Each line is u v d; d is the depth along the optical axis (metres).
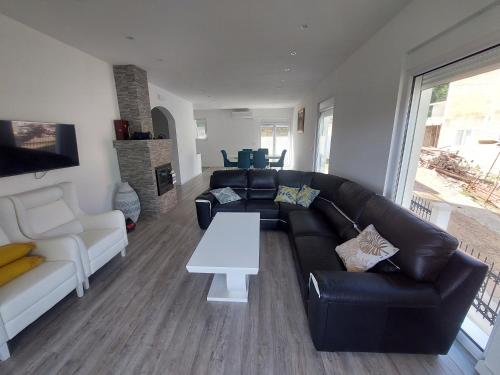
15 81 2.27
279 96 6.58
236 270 1.74
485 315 1.63
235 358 1.51
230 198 3.66
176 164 6.52
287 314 1.87
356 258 1.76
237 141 10.14
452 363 1.45
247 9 2.06
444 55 1.64
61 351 1.57
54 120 2.70
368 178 2.77
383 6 2.02
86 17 2.18
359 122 2.99
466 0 1.42
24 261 1.81
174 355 1.54
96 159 3.38
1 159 2.10
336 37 2.66
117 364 1.48
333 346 1.47
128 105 3.85
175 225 3.74
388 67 2.31
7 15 2.15
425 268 1.38
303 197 3.48
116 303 2.02
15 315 1.52
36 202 2.26
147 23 2.31
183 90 5.61
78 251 2.05
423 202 2.18
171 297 2.09
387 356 1.51
